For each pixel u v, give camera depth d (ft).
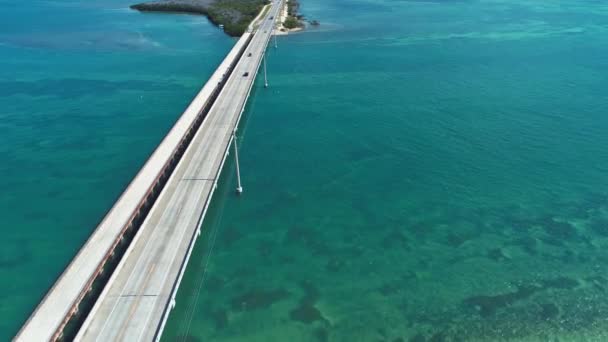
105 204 231.71
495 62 440.45
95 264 174.09
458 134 296.51
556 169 255.91
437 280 183.01
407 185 244.22
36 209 226.99
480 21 635.25
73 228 215.31
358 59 463.83
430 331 160.97
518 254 195.72
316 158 272.72
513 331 160.35
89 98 354.74
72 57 458.09
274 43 521.65
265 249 201.05
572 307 169.37
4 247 202.80
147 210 220.84
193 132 296.10
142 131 303.27
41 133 299.17
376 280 183.73
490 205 226.99
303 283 182.80
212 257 196.24
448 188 240.94
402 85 386.32
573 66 422.82
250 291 178.91
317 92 376.68
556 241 203.10
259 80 408.46
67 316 153.07
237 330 161.89
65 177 252.62
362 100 356.79
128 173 256.52
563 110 328.29
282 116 331.57
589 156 268.00
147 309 157.58
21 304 175.01
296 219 220.23
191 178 235.20
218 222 218.18
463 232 209.26
